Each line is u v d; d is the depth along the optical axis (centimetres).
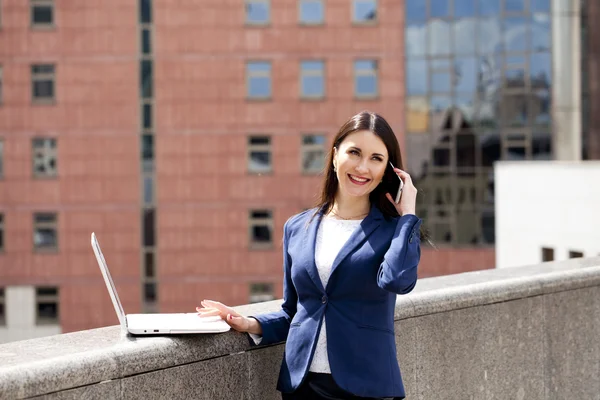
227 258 4688
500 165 2736
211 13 4647
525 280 546
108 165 4669
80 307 4697
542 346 559
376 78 4678
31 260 4688
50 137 4675
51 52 4653
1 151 4681
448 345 498
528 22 4619
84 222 4681
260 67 4675
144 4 4638
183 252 4678
